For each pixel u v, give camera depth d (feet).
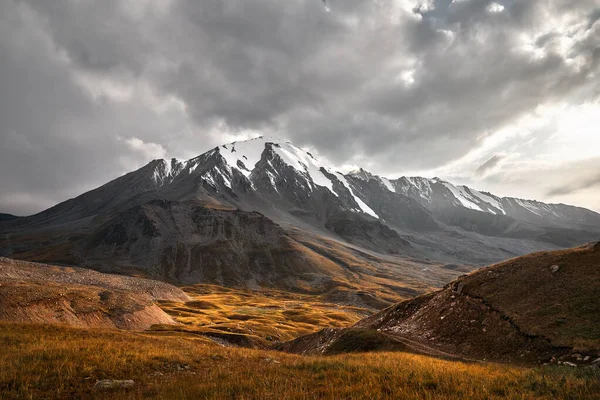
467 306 137.59
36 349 70.54
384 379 51.37
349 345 121.60
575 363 83.56
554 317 104.83
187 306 437.99
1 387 49.70
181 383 53.62
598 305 101.35
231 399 43.34
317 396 43.24
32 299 181.68
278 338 273.95
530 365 91.86
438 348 121.70
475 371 61.21
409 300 186.70
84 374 57.67
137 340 101.04
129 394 48.52
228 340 227.61
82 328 110.01
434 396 42.14
